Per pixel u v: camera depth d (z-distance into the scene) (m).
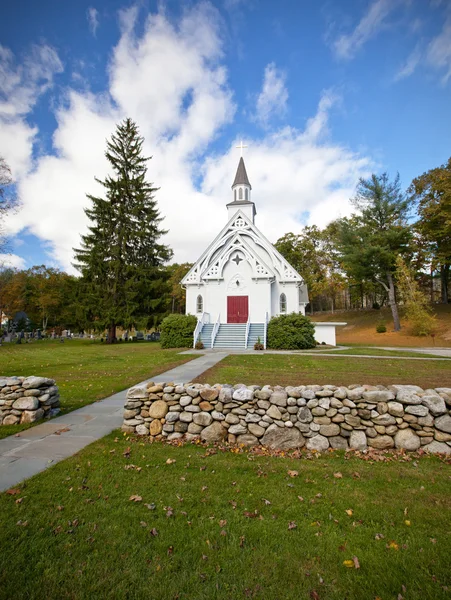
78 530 3.13
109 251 31.70
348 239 35.97
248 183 34.78
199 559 2.78
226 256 28.38
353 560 2.77
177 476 4.25
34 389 6.64
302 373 11.27
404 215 34.00
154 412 5.74
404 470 4.44
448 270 40.91
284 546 2.94
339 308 69.50
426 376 10.80
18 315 54.72
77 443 5.39
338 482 4.12
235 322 27.72
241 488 3.97
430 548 2.90
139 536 3.06
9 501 3.61
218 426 5.45
